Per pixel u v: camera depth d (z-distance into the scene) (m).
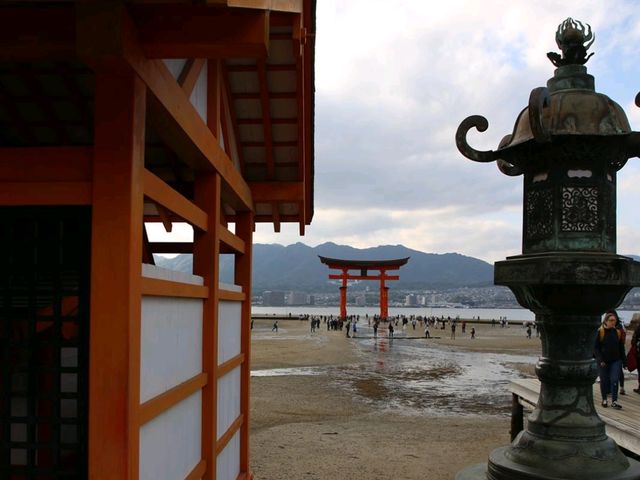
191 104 4.56
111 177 3.34
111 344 3.27
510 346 42.56
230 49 3.38
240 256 7.59
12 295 3.61
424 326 79.56
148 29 3.33
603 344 8.49
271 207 8.36
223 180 5.82
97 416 3.24
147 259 7.35
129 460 3.25
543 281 4.93
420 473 8.66
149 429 3.82
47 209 3.49
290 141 7.05
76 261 3.56
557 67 5.74
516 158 5.67
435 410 15.23
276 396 17.12
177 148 4.71
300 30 4.49
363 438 11.11
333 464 9.16
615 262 4.86
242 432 7.35
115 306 3.28
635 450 6.63
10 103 5.54
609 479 4.88
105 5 3.05
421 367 27.16
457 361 30.47
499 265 5.48
